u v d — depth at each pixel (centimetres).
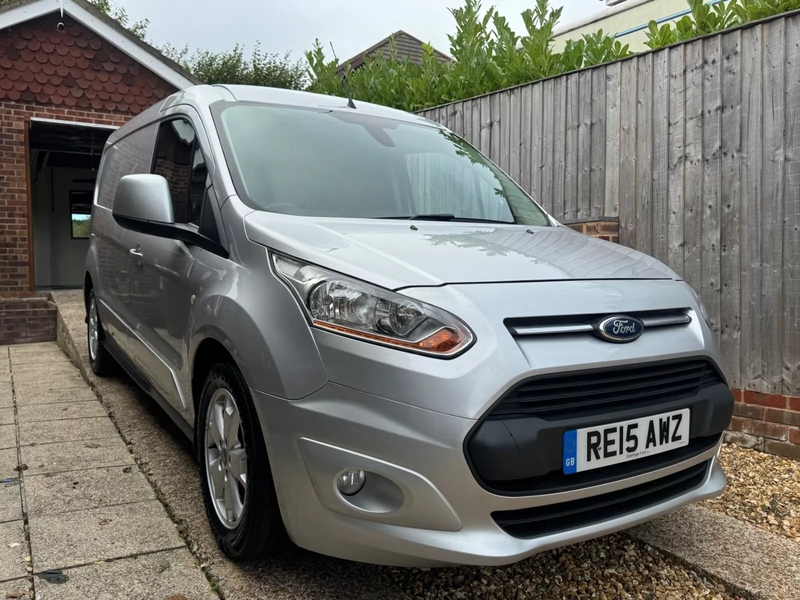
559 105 517
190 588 224
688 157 429
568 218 512
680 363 233
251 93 337
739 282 405
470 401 188
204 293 260
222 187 275
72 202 1365
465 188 341
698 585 251
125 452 356
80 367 557
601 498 213
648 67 451
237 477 238
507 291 212
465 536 191
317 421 202
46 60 880
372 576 239
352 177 304
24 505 285
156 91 957
